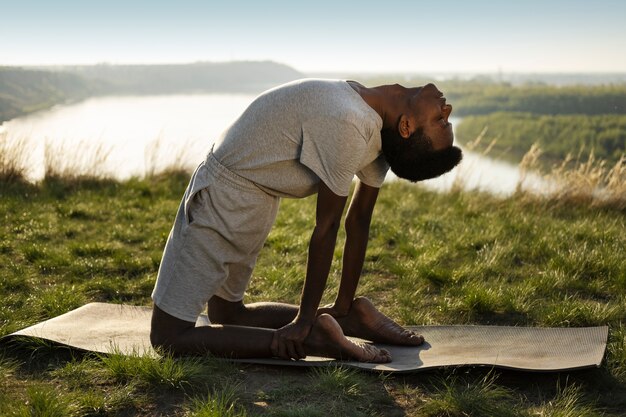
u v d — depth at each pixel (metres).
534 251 4.70
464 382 2.46
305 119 2.35
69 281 4.10
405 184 8.48
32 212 6.25
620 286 3.86
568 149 49.53
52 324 2.96
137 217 6.24
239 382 2.45
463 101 157.75
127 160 8.78
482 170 8.85
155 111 87.19
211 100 171.88
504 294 3.64
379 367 2.50
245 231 2.55
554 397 2.33
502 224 5.65
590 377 2.47
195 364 2.48
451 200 7.48
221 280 2.61
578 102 118.50
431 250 4.77
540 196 7.25
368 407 2.27
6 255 4.72
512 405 2.28
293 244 5.07
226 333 2.58
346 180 2.37
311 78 2.47
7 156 7.75
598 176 7.37
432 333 2.97
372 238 5.43
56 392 2.33
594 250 4.48
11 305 3.56
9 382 2.45
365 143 2.35
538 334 2.83
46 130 11.77
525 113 103.00
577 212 6.81
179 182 8.27
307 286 2.52
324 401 2.30
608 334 2.86
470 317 3.45
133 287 4.00
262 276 4.30
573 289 3.90
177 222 2.61
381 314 2.86
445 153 2.48
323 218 2.44
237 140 2.47
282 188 2.49
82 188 7.74
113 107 109.69
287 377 2.51
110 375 2.48
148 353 2.55
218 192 2.49
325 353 2.57
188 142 9.29
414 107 2.43
